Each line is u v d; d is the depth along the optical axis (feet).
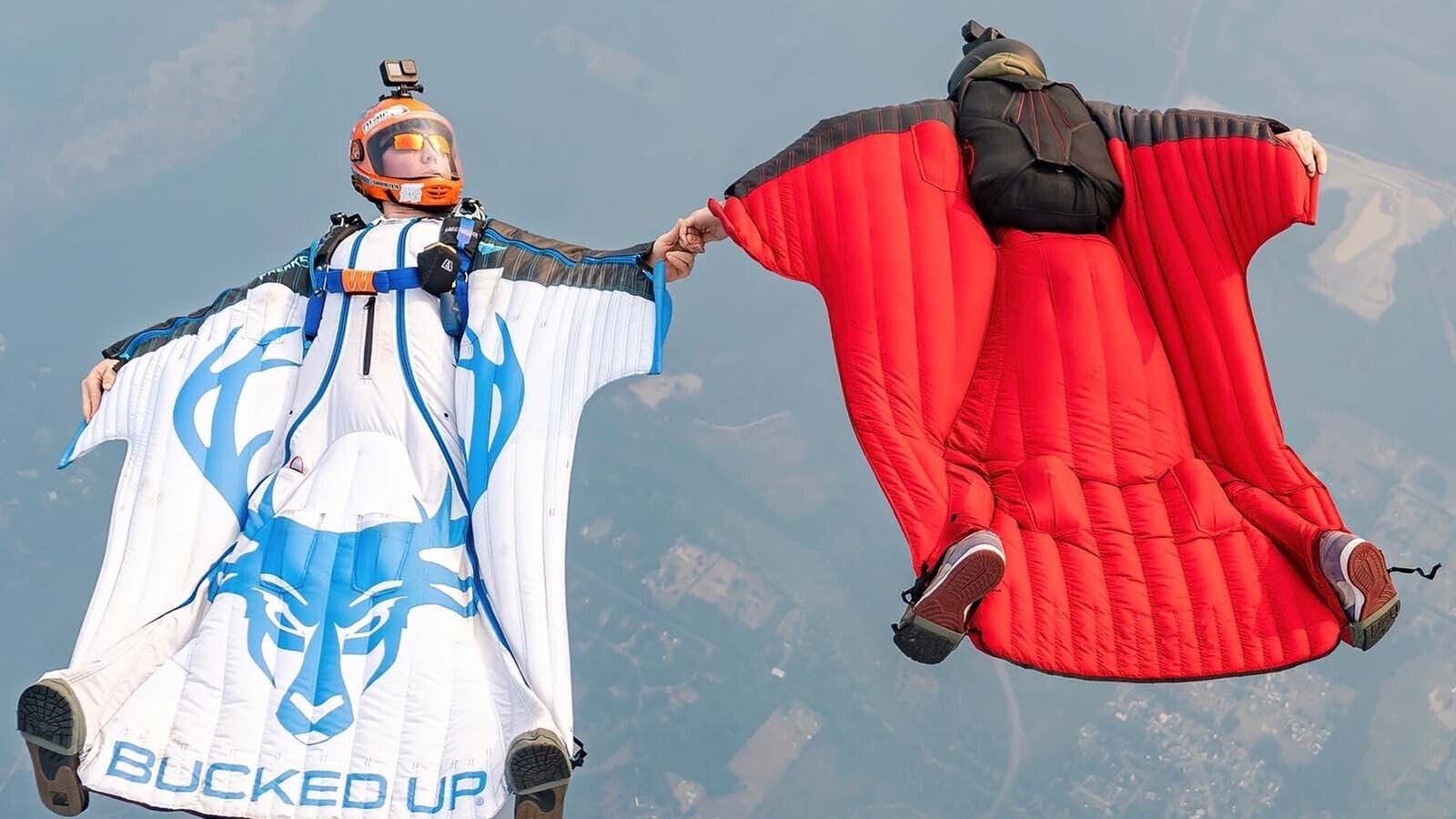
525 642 22.49
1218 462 25.80
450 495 23.93
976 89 26.86
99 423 25.30
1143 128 26.73
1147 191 26.43
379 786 21.85
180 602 23.53
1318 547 23.67
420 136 25.49
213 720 22.36
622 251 24.84
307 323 24.95
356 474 24.03
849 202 25.43
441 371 24.45
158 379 25.32
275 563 23.34
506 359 24.16
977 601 22.99
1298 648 23.70
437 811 21.61
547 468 23.45
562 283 24.57
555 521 23.20
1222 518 24.81
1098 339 25.84
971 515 23.88
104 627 23.08
